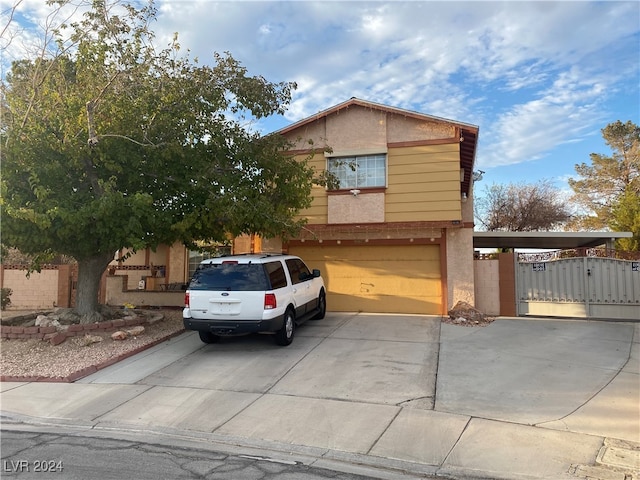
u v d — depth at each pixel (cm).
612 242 1647
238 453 515
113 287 1609
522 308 1279
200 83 1052
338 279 1398
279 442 542
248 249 1641
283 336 947
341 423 587
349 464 488
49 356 926
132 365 879
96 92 978
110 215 935
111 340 1030
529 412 613
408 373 780
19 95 1009
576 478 443
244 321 894
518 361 843
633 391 688
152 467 473
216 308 911
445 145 1293
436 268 1327
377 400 663
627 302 1198
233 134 1115
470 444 521
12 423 630
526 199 3372
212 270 938
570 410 618
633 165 3447
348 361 852
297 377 772
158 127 1030
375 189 1332
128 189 1058
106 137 966
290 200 1157
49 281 1634
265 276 912
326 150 1230
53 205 919
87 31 965
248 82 1079
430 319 1238
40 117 962
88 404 688
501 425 571
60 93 1015
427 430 560
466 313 1205
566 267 1250
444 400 660
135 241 939
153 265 1873
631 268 1198
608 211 3384
